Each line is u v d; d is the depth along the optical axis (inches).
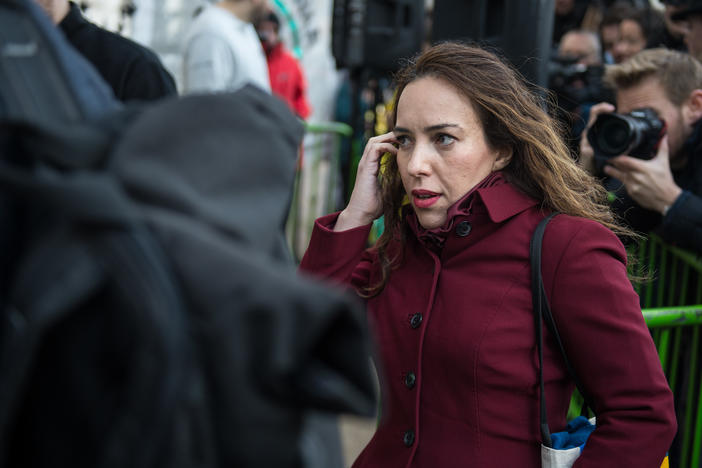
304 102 254.5
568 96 143.1
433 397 71.3
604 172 114.0
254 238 33.8
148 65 96.1
